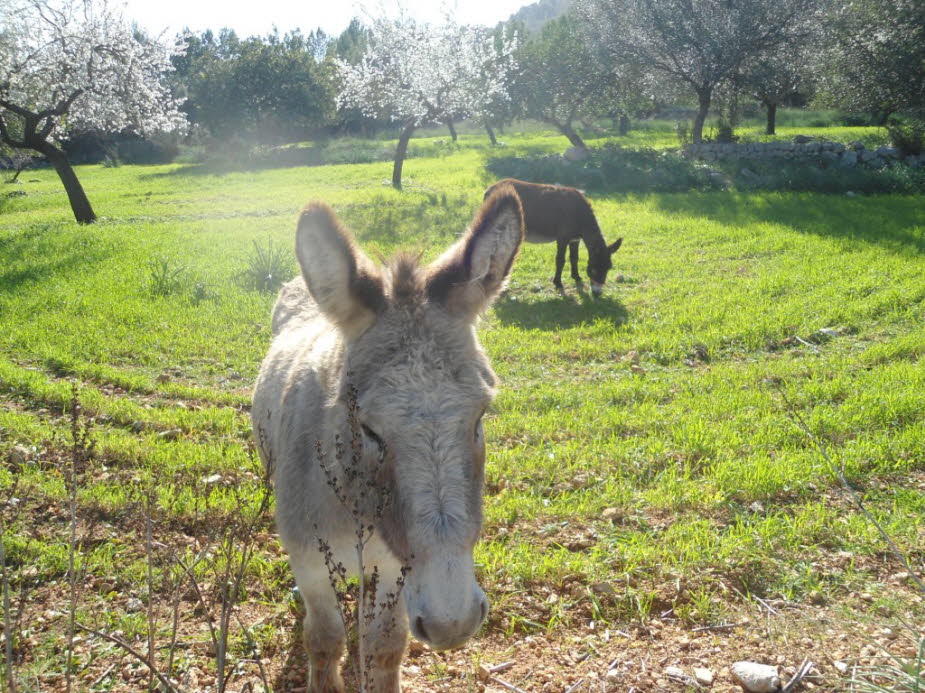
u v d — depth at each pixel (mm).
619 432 6496
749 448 6008
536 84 35812
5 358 8109
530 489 5395
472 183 25047
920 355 8180
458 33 27672
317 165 41500
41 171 49062
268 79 58750
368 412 2178
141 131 26141
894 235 14484
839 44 28156
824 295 10461
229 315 9977
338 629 3119
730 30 29094
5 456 5598
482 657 3670
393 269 2527
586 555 4527
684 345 8820
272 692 3434
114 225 19000
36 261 13844
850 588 4121
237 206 22188
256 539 4664
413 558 2078
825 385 7188
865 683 3010
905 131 27531
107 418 6559
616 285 12047
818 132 39031
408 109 26016
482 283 2447
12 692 2295
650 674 3500
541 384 7766
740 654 3617
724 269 12570
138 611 3924
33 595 4020
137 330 9375
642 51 31031
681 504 5129
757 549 4480
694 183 23375
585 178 24641
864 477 5461
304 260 2312
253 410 3887
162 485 5188
